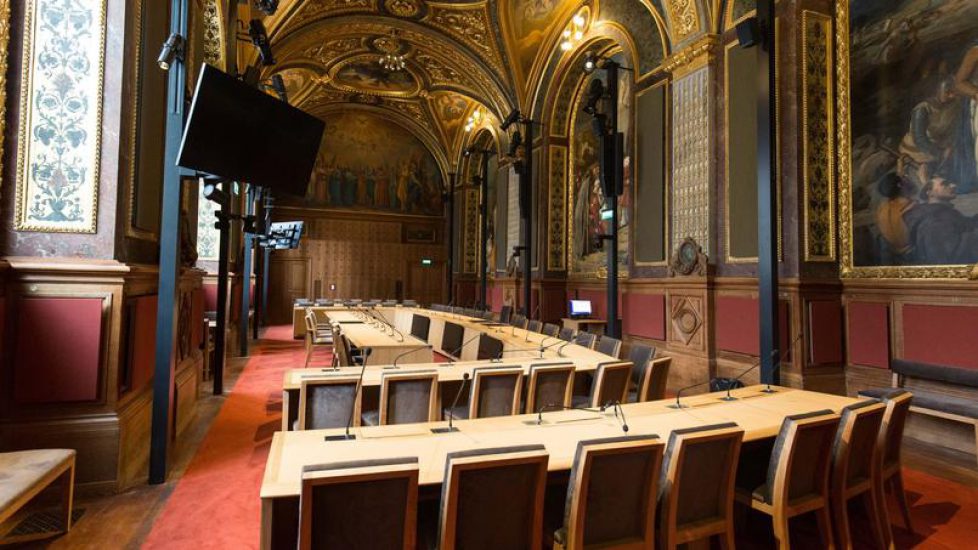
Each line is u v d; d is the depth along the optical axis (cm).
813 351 622
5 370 351
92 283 373
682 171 810
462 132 1900
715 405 376
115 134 386
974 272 509
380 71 1584
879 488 316
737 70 721
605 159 886
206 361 815
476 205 1908
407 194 2091
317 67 1473
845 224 641
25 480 263
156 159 500
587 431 302
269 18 1061
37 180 368
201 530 323
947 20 539
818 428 282
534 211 1302
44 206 369
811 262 633
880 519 313
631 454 228
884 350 593
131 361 417
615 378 462
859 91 628
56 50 376
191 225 629
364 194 2038
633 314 920
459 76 1498
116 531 319
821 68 653
